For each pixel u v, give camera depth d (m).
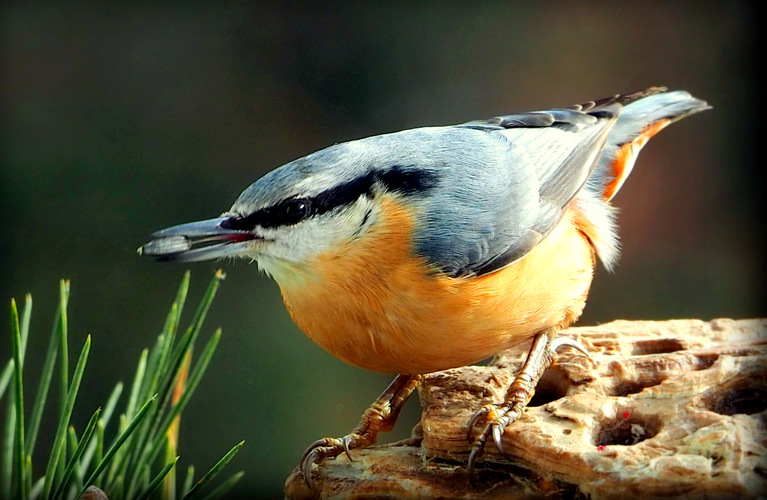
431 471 4.93
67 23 11.65
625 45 11.83
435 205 5.23
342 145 5.40
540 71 11.82
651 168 11.16
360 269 5.12
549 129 6.56
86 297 9.60
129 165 10.84
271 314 9.54
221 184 10.88
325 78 11.66
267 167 11.09
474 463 4.82
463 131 5.85
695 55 11.63
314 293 5.24
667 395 4.75
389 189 5.20
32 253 9.92
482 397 5.38
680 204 10.88
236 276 9.72
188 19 11.71
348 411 8.93
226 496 8.33
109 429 8.37
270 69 11.70
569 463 4.37
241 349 9.30
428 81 11.69
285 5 11.89
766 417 4.34
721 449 4.13
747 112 11.40
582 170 6.35
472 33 11.92
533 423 4.77
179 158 10.98
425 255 5.09
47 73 11.42
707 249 10.57
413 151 5.43
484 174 5.51
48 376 4.34
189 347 4.47
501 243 5.29
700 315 10.06
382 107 11.61
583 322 10.02
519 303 5.32
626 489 4.12
